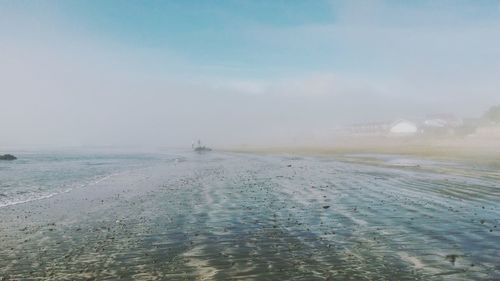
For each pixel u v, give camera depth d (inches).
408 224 664.4
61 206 933.8
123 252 532.7
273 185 1261.1
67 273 449.4
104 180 1519.4
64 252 538.3
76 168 2183.8
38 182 1461.6
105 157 3639.3
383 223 676.7
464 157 2493.8
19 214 837.2
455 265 449.1
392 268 442.0
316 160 2650.1
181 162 2751.0
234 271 443.5
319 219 724.7
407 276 415.2
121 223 727.1
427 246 529.7
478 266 444.1
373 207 833.5
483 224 654.5
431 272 426.3
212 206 889.5
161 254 520.1
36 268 469.4
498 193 1000.9
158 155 4180.6
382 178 1390.3
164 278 425.4
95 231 666.8
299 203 906.7
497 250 505.7
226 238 599.2
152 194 1108.5
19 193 1168.2
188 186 1279.5
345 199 949.8
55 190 1231.5
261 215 772.6
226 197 1019.3
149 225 704.4
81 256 516.7
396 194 1011.9
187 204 924.6
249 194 1066.7
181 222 724.0
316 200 944.9
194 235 623.5
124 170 2022.6
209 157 3570.4
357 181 1321.4
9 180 1534.2
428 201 895.7
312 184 1266.0
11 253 536.7
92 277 433.7
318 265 458.3
